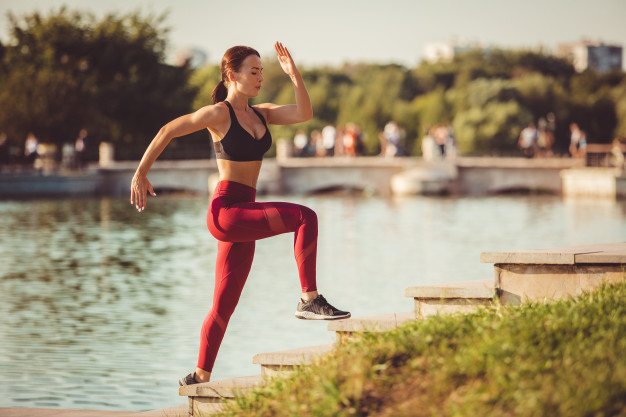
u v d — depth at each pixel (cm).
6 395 1037
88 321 1504
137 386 1077
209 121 584
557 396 442
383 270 2178
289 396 532
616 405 434
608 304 591
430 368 505
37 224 3369
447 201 4975
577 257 671
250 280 2011
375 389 503
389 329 614
